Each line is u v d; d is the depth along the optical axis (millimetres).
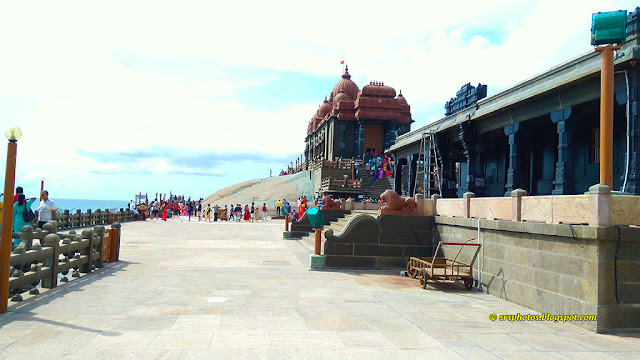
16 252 7754
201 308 7461
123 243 17906
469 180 20016
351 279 11078
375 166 50375
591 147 15633
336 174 50562
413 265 11602
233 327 6410
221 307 7574
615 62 11672
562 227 7457
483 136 19891
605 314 6812
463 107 21609
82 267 10516
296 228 22078
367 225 13086
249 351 5414
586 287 7039
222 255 14602
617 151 14125
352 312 7582
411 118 63438
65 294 8250
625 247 6945
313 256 12609
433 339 6199
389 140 56031
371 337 6180
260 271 11594
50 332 5945
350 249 12938
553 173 17750
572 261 7367
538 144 18609
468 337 6367
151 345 5516
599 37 7969
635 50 11336
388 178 49719
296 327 6535
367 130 56844
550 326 7129
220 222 38156
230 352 5352
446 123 22672
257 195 57844
